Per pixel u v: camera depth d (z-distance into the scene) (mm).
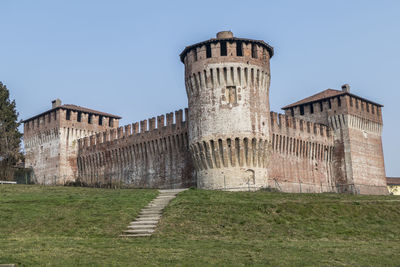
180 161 63125
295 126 68438
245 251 24453
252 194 41531
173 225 30938
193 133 54750
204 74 53969
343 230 31953
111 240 27156
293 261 22625
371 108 79188
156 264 21719
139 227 30641
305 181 68500
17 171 83250
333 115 74688
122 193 43875
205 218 32344
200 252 23984
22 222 31766
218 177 52406
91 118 83812
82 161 79625
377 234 31672
